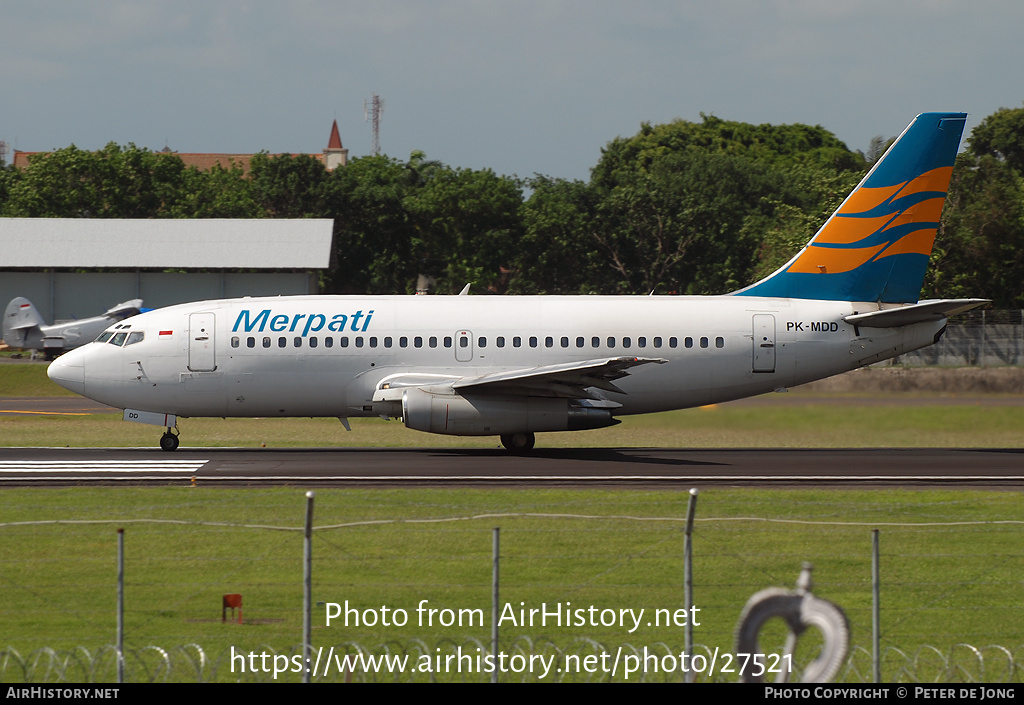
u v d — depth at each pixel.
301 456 132.00
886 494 100.25
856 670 54.03
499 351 140.12
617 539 79.56
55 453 134.62
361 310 141.00
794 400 164.38
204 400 139.38
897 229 143.88
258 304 141.88
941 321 144.00
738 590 67.75
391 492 99.50
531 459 129.50
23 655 54.47
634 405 143.50
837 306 144.25
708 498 97.19
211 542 78.31
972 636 59.59
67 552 75.44
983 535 82.44
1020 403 162.38
